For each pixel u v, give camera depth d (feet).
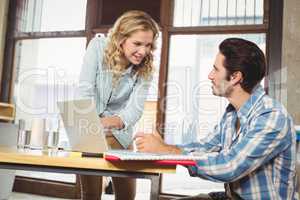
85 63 5.51
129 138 5.49
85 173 3.05
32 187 12.80
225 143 4.27
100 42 5.61
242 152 3.37
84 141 3.95
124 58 5.51
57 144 4.65
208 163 3.28
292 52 10.77
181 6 12.14
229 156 3.34
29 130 4.74
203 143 4.91
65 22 13.34
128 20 5.31
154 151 3.59
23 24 13.83
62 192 12.30
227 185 4.00
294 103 10.54
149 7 12.54
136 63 5.41
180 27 12.03
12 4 13.96
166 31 12.10
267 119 3.55
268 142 3.45
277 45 10.98
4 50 13.92
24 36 13.76
